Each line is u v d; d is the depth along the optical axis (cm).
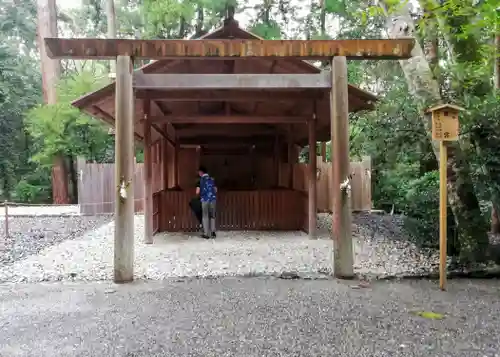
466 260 573
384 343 328
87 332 354
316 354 308
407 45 529
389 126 848
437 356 305
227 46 518
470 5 614
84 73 1820
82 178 1449
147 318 387
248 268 593
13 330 361
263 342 330
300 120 846
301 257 673
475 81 711
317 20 1592
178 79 550
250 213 995
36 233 1031
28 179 2203
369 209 1412
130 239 522
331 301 434
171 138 1133
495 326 363
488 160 566
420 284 500
